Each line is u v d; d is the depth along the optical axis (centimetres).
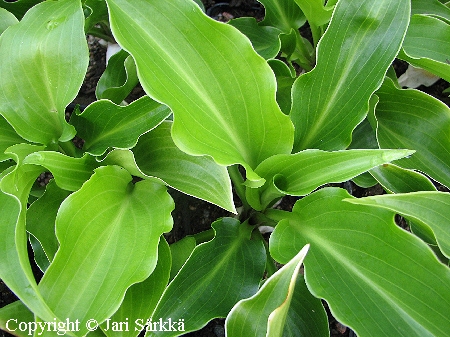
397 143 51
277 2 63
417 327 37
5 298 59
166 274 42
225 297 43
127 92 57
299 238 43
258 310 37
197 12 39
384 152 38
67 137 44
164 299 41
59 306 37
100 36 72
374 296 38
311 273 40
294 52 67
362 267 40
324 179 40
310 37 80
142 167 45
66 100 44
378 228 40
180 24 40
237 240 48
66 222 38
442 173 50
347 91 47
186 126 37
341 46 46
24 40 44
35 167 44
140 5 39
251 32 63
